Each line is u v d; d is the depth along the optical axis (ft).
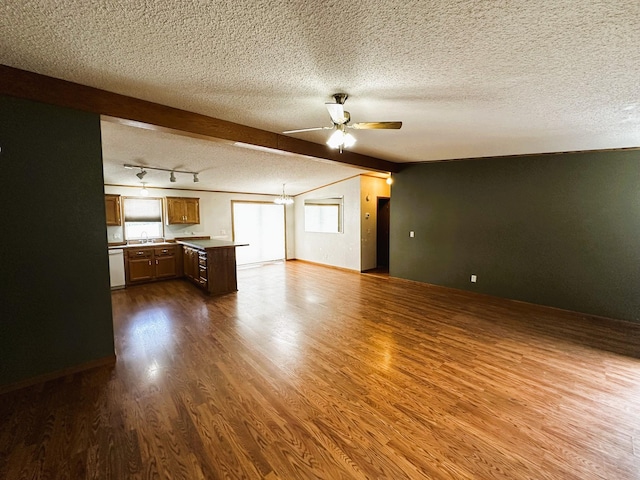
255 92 8.11
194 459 5.35
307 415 6.57
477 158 16.16
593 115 9.23
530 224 14.51
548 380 7.93
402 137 12.44
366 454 5.48
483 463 5.26
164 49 5.94
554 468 5.15
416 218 19.06
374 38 5.48
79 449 5.55
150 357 9.30
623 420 6.36
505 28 5.11
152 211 21.91
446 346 10.00
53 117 7.69
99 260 8.59
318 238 26.68
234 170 18.75
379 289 17.89
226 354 9.50
